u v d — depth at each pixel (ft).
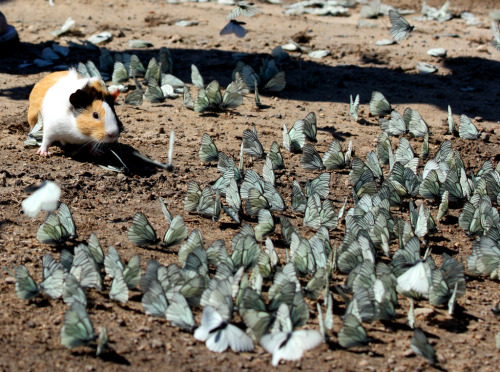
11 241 35.96
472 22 85.81
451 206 44.11
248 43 77.15
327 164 47.47
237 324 29.40
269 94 62.44
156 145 49.78
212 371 26.81
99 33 78.02
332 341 29.17
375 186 42.50
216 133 52.49
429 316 31.50
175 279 30.50
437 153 47.88
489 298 33.63
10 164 44.98
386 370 27.48
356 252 33.35
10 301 30.66
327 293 30.81
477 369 28.02
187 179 45.06
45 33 77.92
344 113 58.34
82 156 47.39
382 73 69.00
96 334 28.07
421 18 87.71
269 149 50.24
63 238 35.94
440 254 38.11
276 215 41.37
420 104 60.95
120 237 37.35
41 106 47.09
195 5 91.86
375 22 86.07
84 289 31.78
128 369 26.63
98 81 45.29
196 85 62.64
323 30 82.74
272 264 33.42
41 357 26.99
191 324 28.73
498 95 64.08
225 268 30.99
